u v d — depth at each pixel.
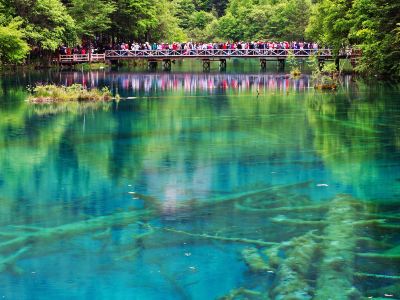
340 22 42.81
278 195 12.59
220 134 19.83
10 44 42.72
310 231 10.37
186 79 44.59
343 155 16.39
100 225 10.81
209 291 8.22
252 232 10.38
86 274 8.80
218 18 117.06
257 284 8.39
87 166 15.30
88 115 24.69
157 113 25.25
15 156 16.50
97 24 57.62
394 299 7.88
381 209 11.55
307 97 31.09
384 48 36.41
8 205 11.99
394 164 15.27
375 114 24.06
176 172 14.66
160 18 72.56
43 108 26.98
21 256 9.45
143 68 58.06
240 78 45.62
